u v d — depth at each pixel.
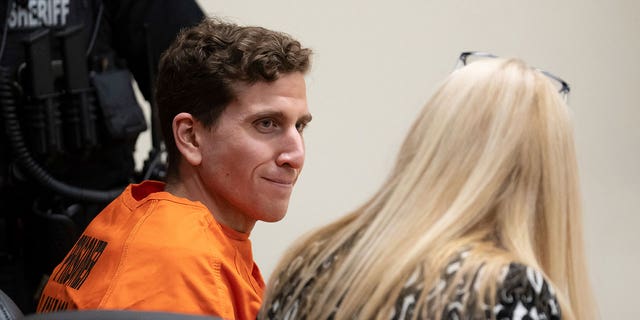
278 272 3.06
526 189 2.81
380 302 2.62
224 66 3.30
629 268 9.44
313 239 3.04
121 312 2.14
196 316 2.17
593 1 9.52
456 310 2.50
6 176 5.34
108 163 5.61
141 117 5.64
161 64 3.50
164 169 5.61
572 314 2.62
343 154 8.83
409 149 2.94
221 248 3.31
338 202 8.82
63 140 5.39
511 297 2.49
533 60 9.35
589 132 9.80
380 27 8.83
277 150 3.38
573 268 2.85
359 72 8.82
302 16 8.66
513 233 2.71
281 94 3.35
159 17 5.67
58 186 5.36
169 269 3.11
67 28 5.37
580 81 9.62
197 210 3.31
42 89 5.27
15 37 5.29
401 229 2.76
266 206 3.40
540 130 2.82
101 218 3.48
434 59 8.95
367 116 8.84
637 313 8.92
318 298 2.83
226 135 3.35
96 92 5.44
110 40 5.63
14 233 5.41
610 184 9.78
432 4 8.91
